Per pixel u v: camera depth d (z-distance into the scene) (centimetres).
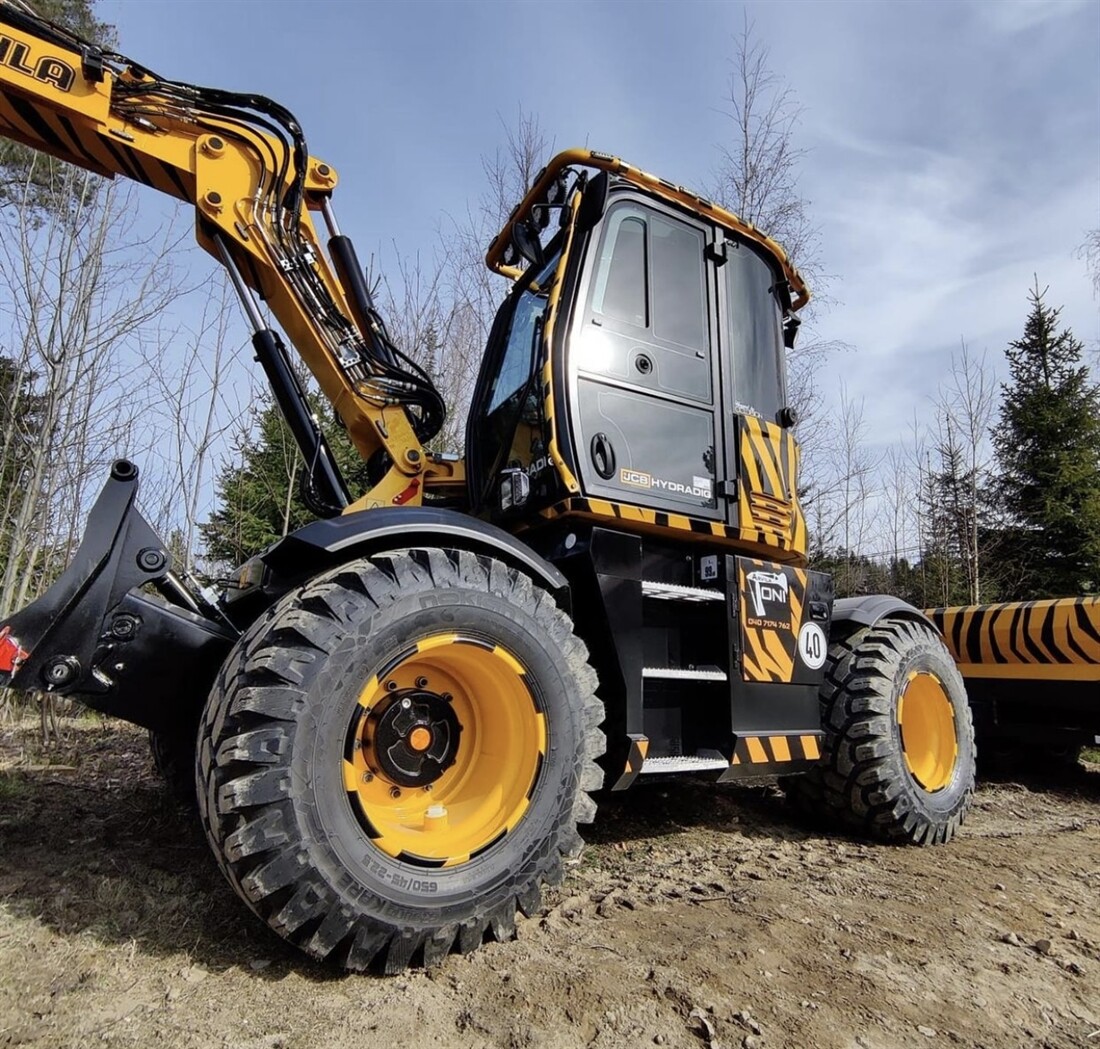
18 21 317
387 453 365
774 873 326
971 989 226
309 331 356
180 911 235
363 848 209
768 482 366
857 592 1691
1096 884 339
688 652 344
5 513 699
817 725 366
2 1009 176
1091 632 541
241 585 324
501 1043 179
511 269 447
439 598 233
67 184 698
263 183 349
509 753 249
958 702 430
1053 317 1822
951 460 1834
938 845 395
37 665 231
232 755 198
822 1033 194
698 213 369
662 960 226
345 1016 186
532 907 237
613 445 316
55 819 327
